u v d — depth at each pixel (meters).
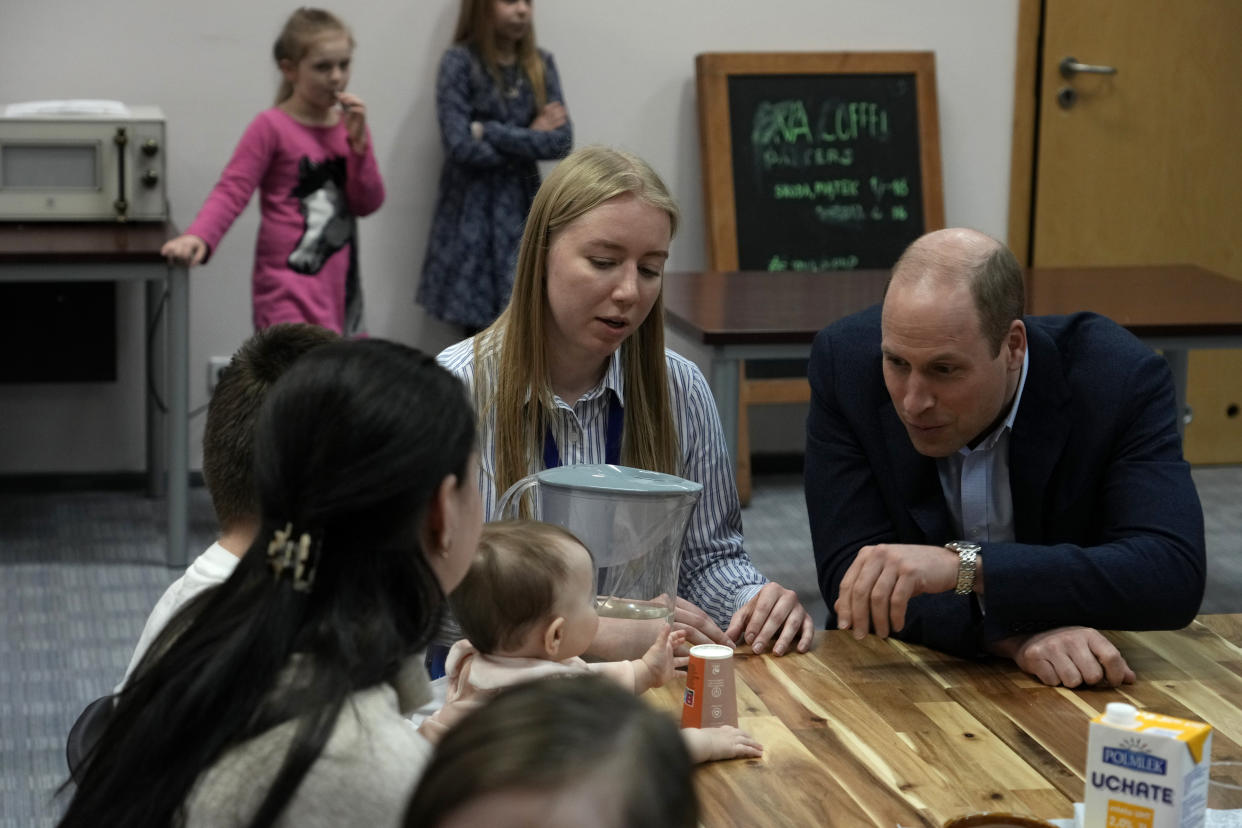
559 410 1.99
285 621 1.02
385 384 1.05
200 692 1.00
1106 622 1.80
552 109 4.57
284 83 4.23
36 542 4.20
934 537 1.99
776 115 4.92
